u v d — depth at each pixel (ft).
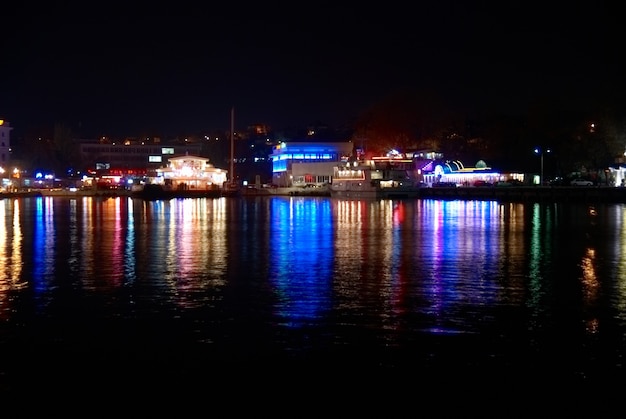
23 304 79.41
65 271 103.81
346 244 142.31
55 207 316.81
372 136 524.52
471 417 47.67
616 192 312.29
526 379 53.93
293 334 66.33
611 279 95.61
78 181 571.69
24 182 538.06
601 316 72.95
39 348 61.62
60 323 70.38
